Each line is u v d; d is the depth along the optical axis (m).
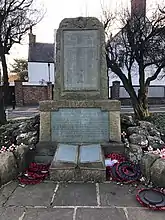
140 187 3.53
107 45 10.75
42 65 28.17
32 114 15.25
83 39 5.07
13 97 22.62
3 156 3.81
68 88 5.12
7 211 2.90
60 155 4.08
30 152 4.50
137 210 2.91
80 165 3.80
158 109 17.48
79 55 5.08
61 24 5.11
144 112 10.75
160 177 3.45
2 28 9.26
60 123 4.90
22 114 15.30
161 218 2.74
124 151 4.66
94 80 5.08
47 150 4.75
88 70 5.08
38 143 4.88
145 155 4.00
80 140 4.88
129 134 5.58
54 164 3.85
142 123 6.55
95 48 5.05
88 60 5.07
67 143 4.82
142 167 3.90
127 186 3.57
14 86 22.64
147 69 17.02
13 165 3.82
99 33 5.04
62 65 5.11
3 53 9.57
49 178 3.84
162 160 3.63
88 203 3.08
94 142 4.85
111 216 2.78
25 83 23.06
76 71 5.10
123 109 18.14
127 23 10.16
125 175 3.76
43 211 2.90
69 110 4.88
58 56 5.14
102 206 3.00
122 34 10.74
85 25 5.07
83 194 3.33
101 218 2.74
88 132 4.86
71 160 3.90
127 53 10.72
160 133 6.42
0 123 8.89
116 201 3.13
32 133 5.55
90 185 3.62
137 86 21.12
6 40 9.43
